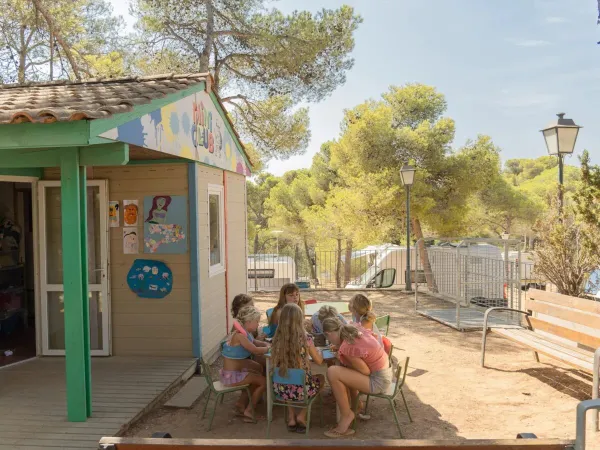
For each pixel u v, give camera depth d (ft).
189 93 23.47
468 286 37.45
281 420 18.08
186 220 24.67
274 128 56.18
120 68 55.52
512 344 28.55
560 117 30.63
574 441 7.74
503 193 84.99
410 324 34.65
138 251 24.88
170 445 7.84
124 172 24.86
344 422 16.55
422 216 55.72
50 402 18.42
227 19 52.24
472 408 18.98
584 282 30.22
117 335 24.95
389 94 68.33
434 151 57.36
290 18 51.60
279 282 59.47
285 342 16.08
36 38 56.24
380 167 57.77
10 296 29.35
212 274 27.40
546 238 31.30
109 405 18.28
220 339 28.84
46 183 24.12
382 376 16.55
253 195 126.52
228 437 16.60
